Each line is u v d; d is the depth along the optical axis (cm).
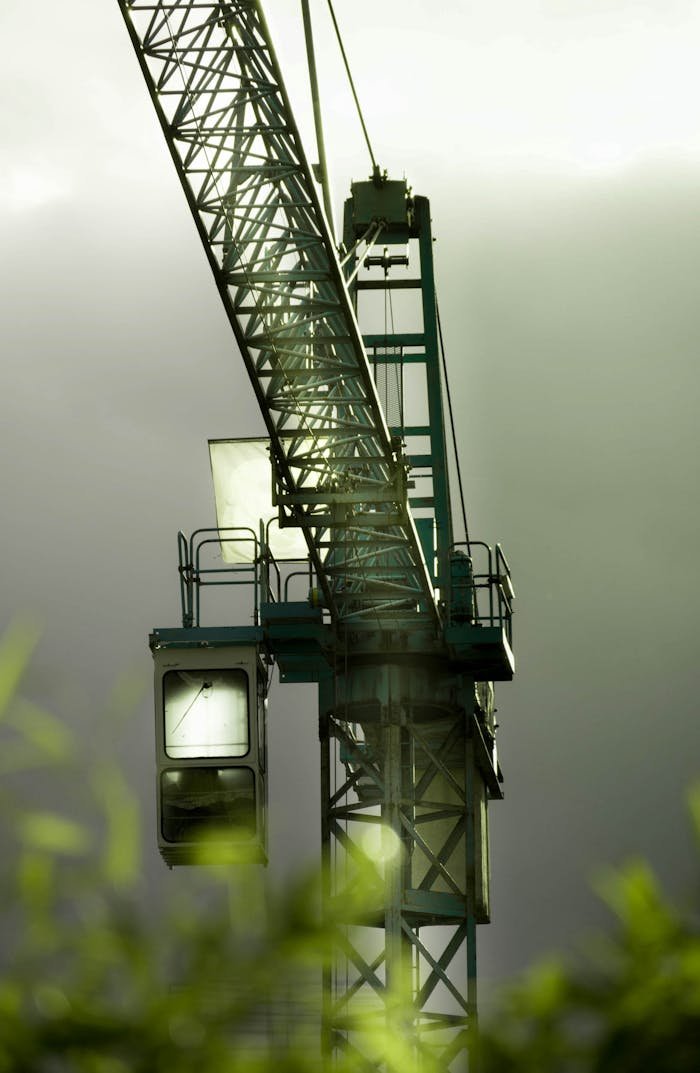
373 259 6712
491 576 6519
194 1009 227
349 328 5322
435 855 6769
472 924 6331
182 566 6391
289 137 5025
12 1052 222
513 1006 230
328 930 233
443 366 6769
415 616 6341
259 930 232
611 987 228
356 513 5753
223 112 4969
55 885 229
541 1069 226
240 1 4866
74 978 227
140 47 4944
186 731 6256
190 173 5059
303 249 5353
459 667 6525
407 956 6041
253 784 6228
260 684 6322
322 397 5753
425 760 7169
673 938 228
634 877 232
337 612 6306
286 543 6581
